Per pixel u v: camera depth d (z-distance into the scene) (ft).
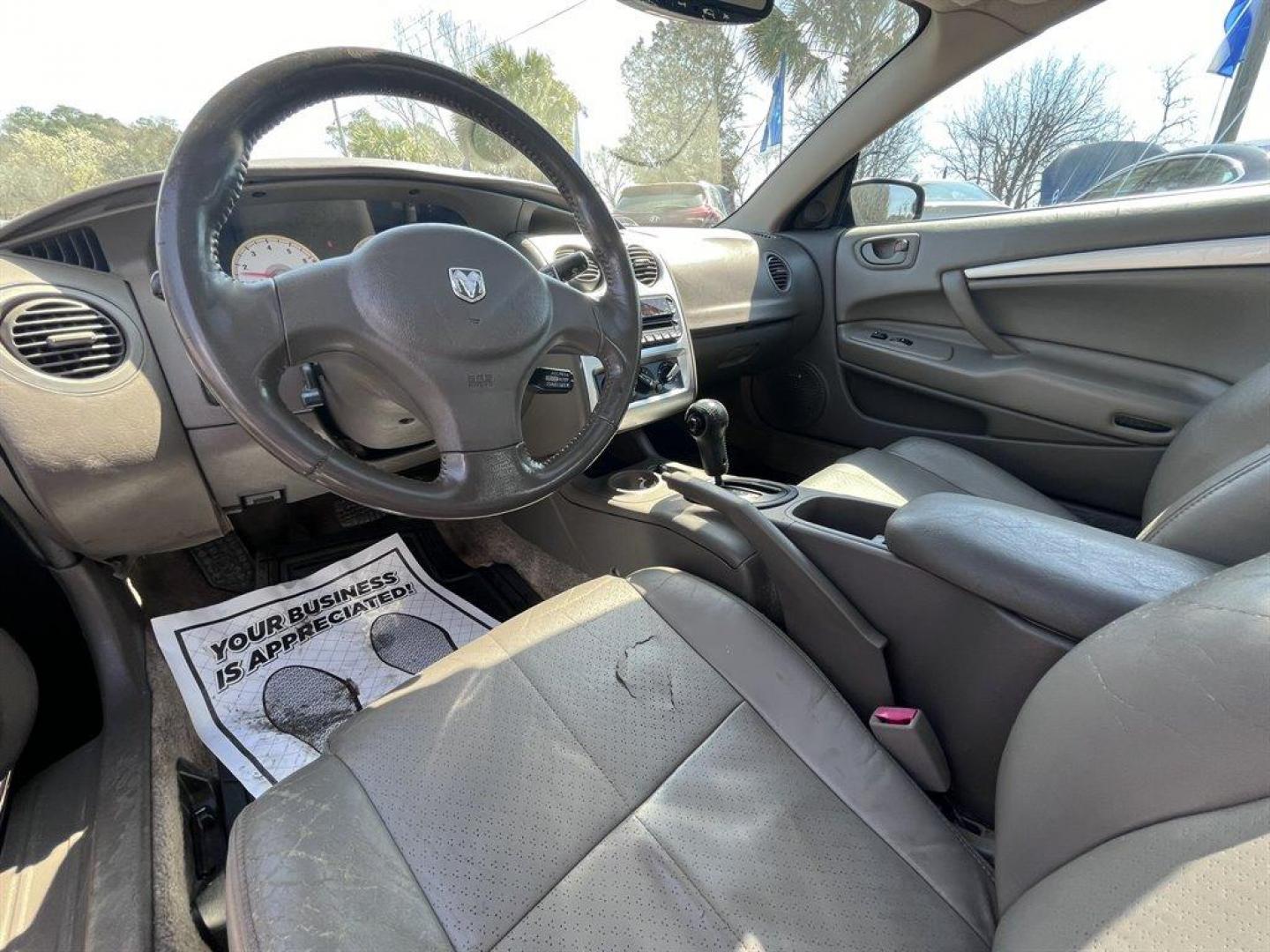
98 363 2.70
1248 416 2.89
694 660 2.53
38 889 2.35
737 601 2.75
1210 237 3.96
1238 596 1.39
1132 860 1.23
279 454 2.00
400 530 4.88
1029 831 1.58
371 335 2.08
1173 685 1.34
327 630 3.87
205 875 2.70
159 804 2.72
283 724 3.38
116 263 2.77
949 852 1.98
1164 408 4.20
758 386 6.44
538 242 3.74
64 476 2.66
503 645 2.53
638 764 2.16
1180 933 1.06
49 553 3.10
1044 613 2.06
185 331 1.86
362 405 2.58
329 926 1.59
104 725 3.08
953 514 2.43
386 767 2.06
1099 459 4.58
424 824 1.92
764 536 2.87
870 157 5.40
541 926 1.73
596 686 2.39
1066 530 2.31
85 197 2.64
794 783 2.15
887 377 5.48
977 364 4.96
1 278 2.51
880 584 2.58
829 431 6.06
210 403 2.96
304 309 2.01
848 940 1.73
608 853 1.90
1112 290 4.33
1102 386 4.43
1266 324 3.88
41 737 3.10
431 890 1.78
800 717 2.34
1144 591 1.95
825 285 5.71
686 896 1.81
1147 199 4.24
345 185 3.26
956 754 2.53
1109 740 1.41
